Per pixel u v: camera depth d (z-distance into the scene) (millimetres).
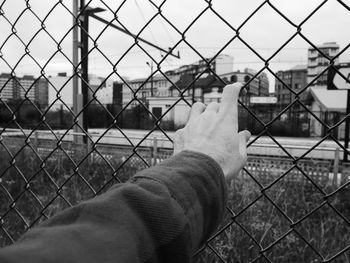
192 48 1167
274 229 3381
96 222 596
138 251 591
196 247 721
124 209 622
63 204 4199
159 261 629
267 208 4316
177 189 709
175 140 908
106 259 545
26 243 519
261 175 6168
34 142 6289
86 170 5387
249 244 3062
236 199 4277
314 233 3656
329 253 3201
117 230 590
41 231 549
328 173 6508
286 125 23641
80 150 5828
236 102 894
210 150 832
